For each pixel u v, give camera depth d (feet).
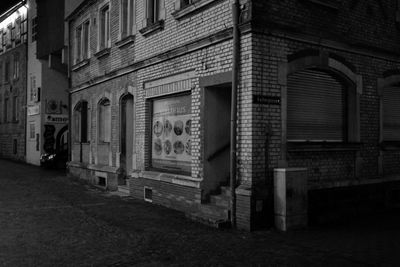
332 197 31.04
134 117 43.52
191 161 34.01
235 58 28.27
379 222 30.37
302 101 30.86
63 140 88.89
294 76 30.40
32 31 94.58
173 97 37.78
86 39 60.18
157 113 40.34
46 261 20.98
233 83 28.40
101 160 53.72
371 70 34.76
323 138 32.19
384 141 36.19
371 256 21.71
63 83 90.07
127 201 40.16
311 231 27.27
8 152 110.63
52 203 38.81
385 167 35.81
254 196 27.07
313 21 30.55
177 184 35.14
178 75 35.55
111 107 50.01
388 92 37.35
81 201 40.19
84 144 60.03
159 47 38.55
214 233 26.76
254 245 23.88
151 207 36.65
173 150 37.65
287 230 27.07
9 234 26.55
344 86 33.78
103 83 52.49
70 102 65.82
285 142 28.76
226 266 20.21
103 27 53.36
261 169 27.68
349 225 29.27
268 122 28.04
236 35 28.25
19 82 102.32
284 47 28.91
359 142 33.30
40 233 26.86
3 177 62.44
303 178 27.91
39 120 88.63
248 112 27.61
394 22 36.68
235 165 28.43
